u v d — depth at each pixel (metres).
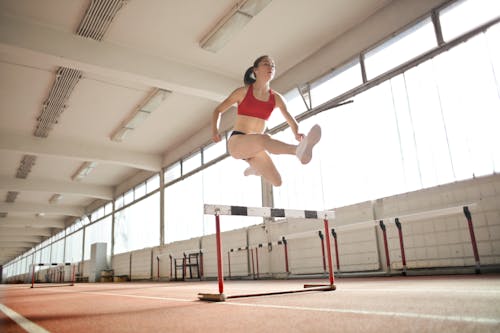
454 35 5.52
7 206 19.00
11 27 6.30
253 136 2.62
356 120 6.91
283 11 6.54
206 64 8.02
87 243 20.67
